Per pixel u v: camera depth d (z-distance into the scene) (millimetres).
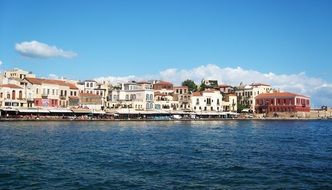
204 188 38031
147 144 76750
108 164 50688
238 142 82438
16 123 136375
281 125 171000
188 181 40906
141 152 63562
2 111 151750
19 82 168625
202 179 41875
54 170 45719
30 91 166750
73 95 184000
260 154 61469
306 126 163875
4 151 60875
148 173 44906
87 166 48844
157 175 43812
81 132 105438
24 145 69625
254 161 53812
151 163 51875
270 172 45562
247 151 65500
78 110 170625
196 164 51188
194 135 102312
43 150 63219
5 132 97250
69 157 56156
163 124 164125
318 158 56938
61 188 37344
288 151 65750
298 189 37625
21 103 162625
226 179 41875
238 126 156375
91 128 124688
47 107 165375
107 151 64188
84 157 56500
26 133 95875
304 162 52938
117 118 181375
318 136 103250
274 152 64250
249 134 108562
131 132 111438
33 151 61719
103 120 171125
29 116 155375
